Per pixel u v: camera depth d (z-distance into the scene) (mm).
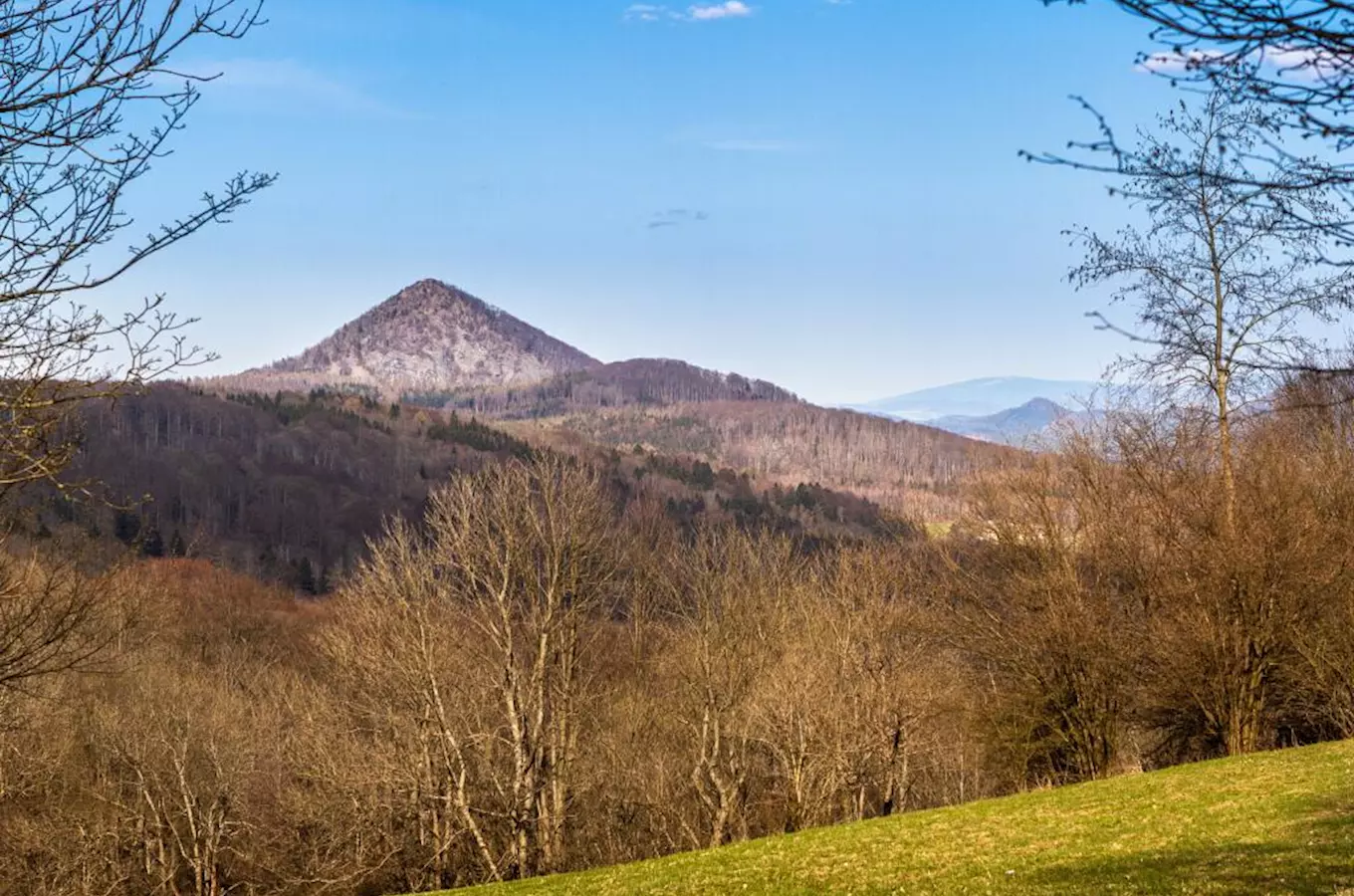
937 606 32875
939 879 15727
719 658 33656
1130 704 29906
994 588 31188
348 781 31500
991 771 34031
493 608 31188
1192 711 29078
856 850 19469
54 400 7301
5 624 11203
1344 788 18297
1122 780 23750
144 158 7203
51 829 32250
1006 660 30219
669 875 19422
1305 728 30109
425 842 32688
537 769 30125
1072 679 28938
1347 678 25797
